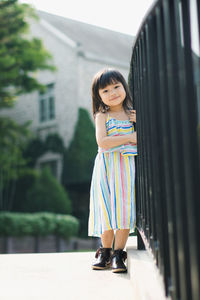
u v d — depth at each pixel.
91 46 12.34
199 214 0.76
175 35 0.91
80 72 11.67
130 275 1.59
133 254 1.66
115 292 1.43
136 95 1.71
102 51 12.31
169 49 0.87
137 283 1.27
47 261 2.20
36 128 12.39
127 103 2.00
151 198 1.23
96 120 1.95
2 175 11.52
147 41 1.16
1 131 11.64
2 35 11.05
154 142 1.10
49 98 12.28
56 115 12.04
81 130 11.55
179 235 0.82
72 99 11.77
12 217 9.01
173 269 0.88
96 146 11.66
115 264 1.77
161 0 0.94
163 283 1.00
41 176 11.34
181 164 0.85
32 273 1.84
